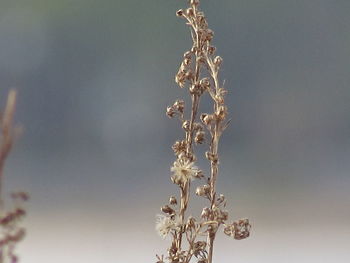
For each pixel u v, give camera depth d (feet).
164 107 13.19
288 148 12.49
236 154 12.25
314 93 13.15
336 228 7.39
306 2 13.35
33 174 10.84
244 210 8.46
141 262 6.23
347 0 13.32
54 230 7.22
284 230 7.28
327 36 13.38
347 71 13.25
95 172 11.52
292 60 13.33
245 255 6.08
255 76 13.25
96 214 8.03
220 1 13.30
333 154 12.34
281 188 9.85
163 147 12.62
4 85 13.32
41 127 12.93
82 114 13.19
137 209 8.42
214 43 13.28
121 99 13.38
